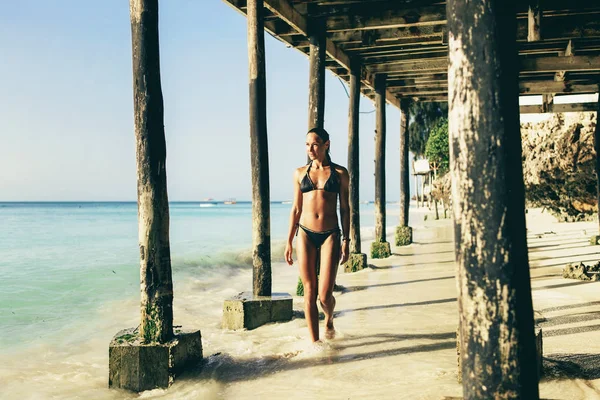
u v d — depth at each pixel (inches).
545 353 150.7
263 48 233.5
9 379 159.3
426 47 374.3
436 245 578.6
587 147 590.6
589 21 292.4
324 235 172.4
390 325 201.5
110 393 143.3
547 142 665.0
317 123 295.9
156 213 147.8
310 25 299.7
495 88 61.8
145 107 146.3
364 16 296.2
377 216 470.9
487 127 61.9
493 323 62.1
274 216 2048.5
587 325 183.3
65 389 147.8
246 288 372.2
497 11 62.2
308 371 148.4
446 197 1391.5
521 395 61.8
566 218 776.3
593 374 130.8
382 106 467.8
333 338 183.0
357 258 372.2
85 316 275.4
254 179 228.2
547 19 298.7
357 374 143.4
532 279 299.9
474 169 62.6
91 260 554.6
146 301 148.4
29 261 542.0
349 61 386.9
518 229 62.0
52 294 344.8
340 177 174.4
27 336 229.5
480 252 62.5
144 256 147.8
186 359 153.2
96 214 2928.2
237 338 191.6
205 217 2172.7
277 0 259.4
